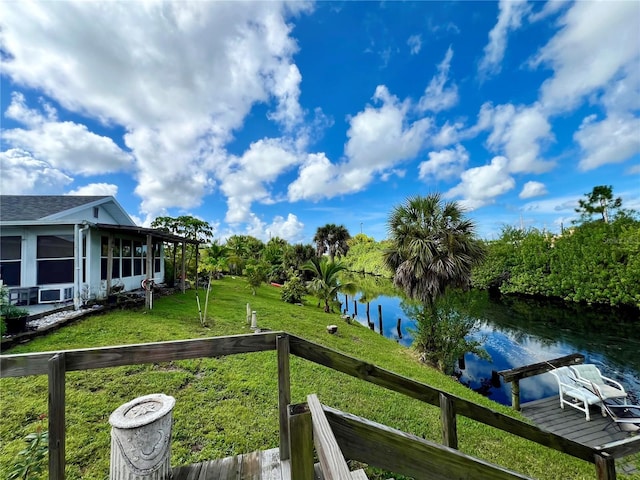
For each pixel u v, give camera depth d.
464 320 7.00
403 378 2.10
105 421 2.91
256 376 4.21
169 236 9.46
